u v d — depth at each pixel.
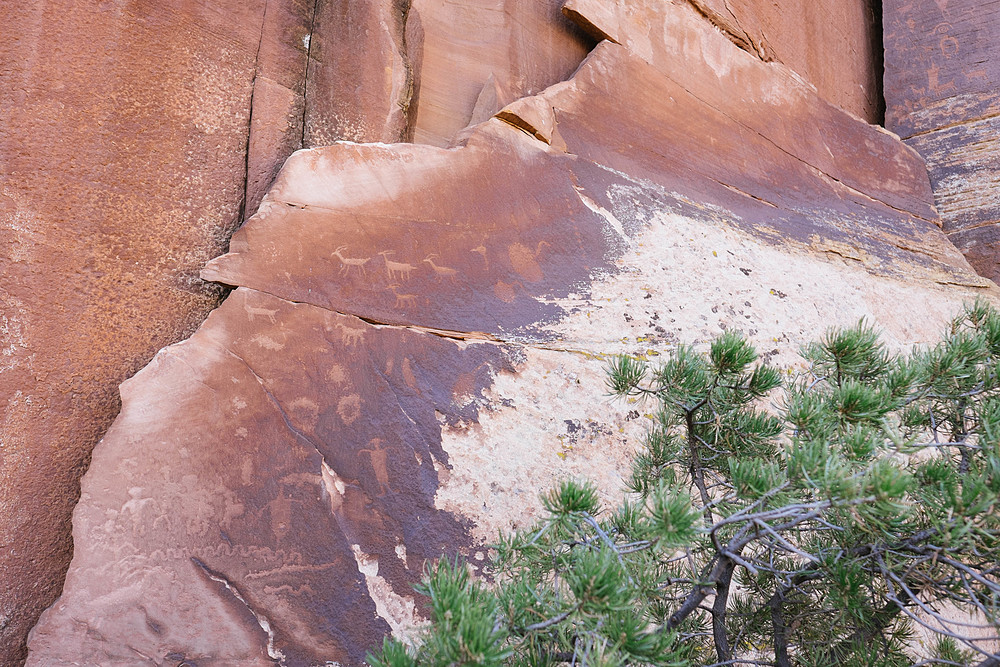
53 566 2.12
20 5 2.23
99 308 2.27
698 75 3.47
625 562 1.36
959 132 4.24
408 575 2.17
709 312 2.86
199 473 2.12
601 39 3.33
